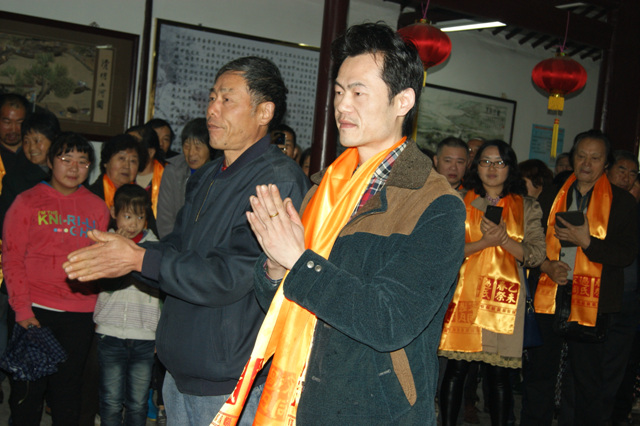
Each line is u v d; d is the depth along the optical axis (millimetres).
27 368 2525
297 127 5902
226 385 1774
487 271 3102
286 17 5762
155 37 5184
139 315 2746
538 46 7297
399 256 1218
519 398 4395
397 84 1313
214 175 1955
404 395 1269
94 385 2965
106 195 3432
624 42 5207
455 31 6738
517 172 3295
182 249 1871
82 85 4938
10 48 4668
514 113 7184
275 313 1395
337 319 1161
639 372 3904
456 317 3094
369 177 1370
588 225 3184
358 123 1318
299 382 1337
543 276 3336
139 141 3676
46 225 2686
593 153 3266
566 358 3664
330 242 1370
